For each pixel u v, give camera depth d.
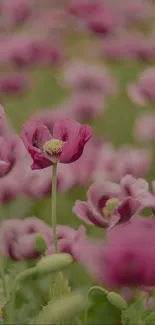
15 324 1.28
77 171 1.69
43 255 1.18
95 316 1.38
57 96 3.13
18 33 3.26
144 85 2.08
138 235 1.04
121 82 3.14
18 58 2.87
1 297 1.16
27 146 1.13
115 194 1.22
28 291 1.34
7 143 1.22
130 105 2.99
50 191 1.48
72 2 3.10
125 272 1.04
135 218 1.12
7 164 1.21
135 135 2.60
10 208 1.89
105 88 2.75
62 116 2.27
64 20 3.21
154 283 1.04
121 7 3.34
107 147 1.83
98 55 3.07
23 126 1.16
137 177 1.77
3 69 3.08
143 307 1.17
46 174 1.47
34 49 2.86
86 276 1.55
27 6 3.24
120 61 3.06
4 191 1.45
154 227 1.07
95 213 1.18
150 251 1.03
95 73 2.74
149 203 1.16
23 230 1.28
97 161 1.70
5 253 1.27
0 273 1.27
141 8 3.36
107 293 1.13
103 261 1.04
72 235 1.27
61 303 1.01
